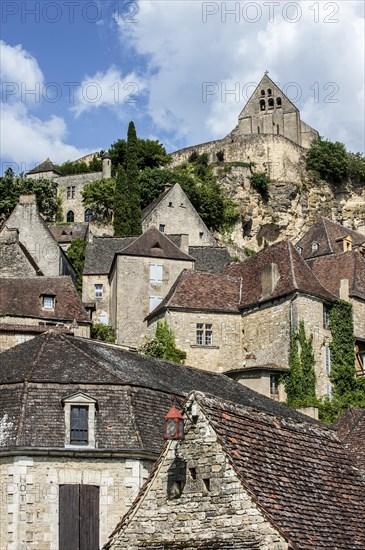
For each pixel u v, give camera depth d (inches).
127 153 3885.3
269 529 799.1
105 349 1476.4
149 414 1286.9
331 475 927.7
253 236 4375.0
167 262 2979.8
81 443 1237.7
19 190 4185.5
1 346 2167.8
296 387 2326.5
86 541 1197.1
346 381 2431.1
